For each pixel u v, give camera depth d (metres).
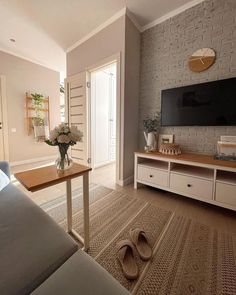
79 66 3.18
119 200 2.08
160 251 1.26
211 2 2.00
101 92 3.58
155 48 2.52
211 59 2.02
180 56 2.29
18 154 3.96
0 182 1.26
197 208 1.89
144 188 2.47
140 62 2.71
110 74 3.83
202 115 2.11
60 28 2.73
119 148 2.56
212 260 1.18
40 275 0.60
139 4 2.19
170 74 2.40
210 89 2.02
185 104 2.23
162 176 2.18
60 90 4.85
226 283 1.02
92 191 2.35
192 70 2.17
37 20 2.54
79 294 0.52
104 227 1.54
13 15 2.43
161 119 2.48
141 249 1.25
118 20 2.37
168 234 1.45
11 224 0.86
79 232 1.47
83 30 2.78
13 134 3.84
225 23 1.93
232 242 1.35
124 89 2.42
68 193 1.42
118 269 1.11
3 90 3.61
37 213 0.97
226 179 1.76
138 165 2.41
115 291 0.53
